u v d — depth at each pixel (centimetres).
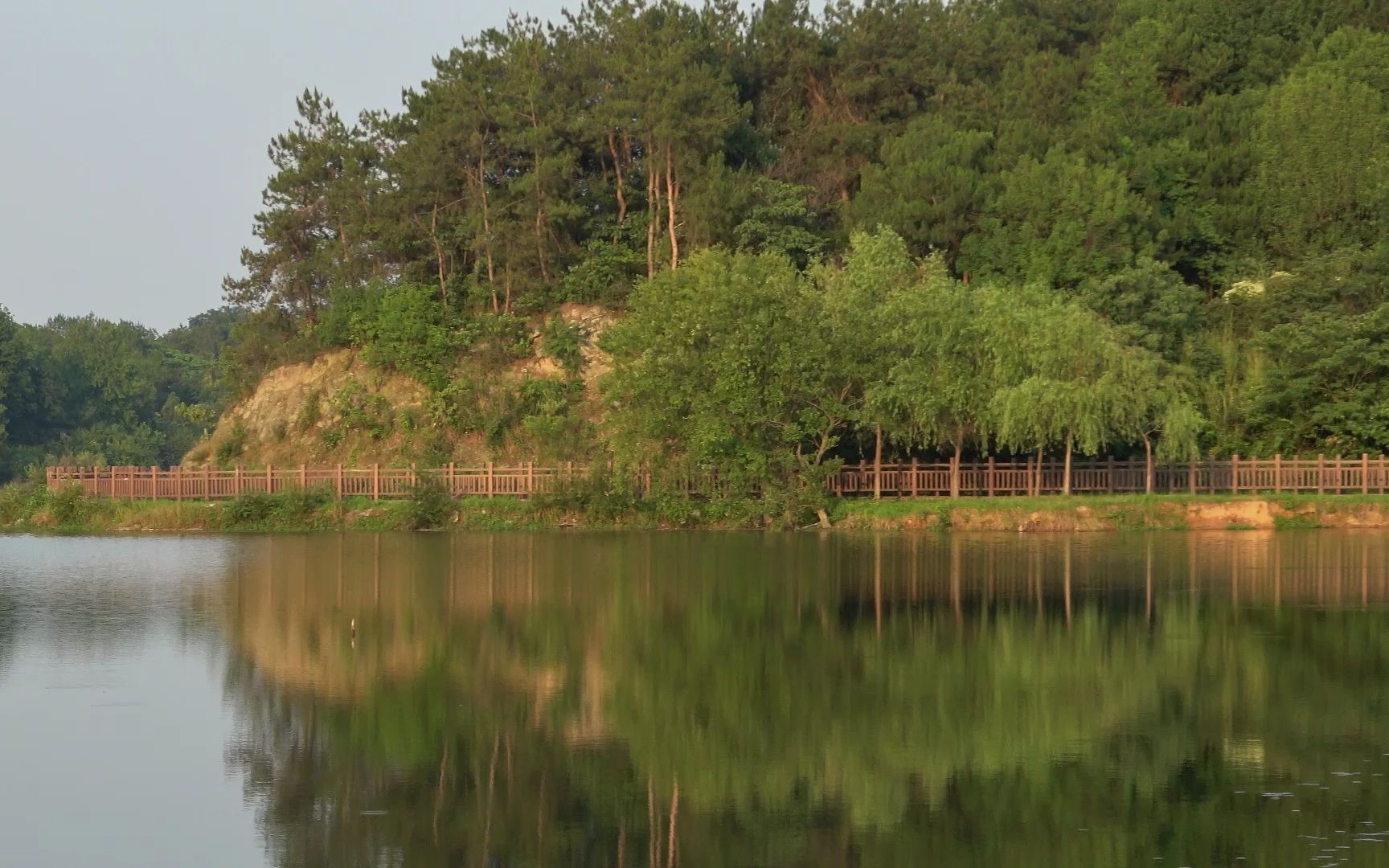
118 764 2323
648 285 6712
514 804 2105
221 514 6500
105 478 6931
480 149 7738
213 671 3017
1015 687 2775
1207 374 6688
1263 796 2089
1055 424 5709
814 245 7419
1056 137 7819
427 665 3058
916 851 1888
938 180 7425
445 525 6369
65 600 4016
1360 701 2645
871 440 6712
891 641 3269
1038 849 1881
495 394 7319
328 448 7494
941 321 5944
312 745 2425
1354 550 5056
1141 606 3716
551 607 3822
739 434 6147
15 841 1956
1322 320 6500
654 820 2030
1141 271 6681
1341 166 7581
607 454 6725
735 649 3198
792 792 2145
